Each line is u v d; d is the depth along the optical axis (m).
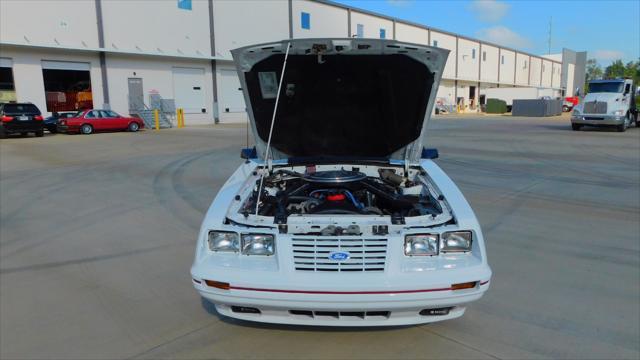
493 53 61.94
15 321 3.44
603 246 5.18
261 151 4.32
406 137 4.27
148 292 3.97
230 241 2.91
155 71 28.00
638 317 3.47
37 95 23.34
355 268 2.71
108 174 10.15
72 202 7.42
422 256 2.83
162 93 28.50
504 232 5.72
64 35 23.83
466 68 56.59
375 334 3.22
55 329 3.32
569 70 86.00
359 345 3.08
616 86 21.95
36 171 10.51
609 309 3.61
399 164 4.27
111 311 3.61
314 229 2.87
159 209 6.96
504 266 4.55
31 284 4.14
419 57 3.65
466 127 26.16
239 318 2.89
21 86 22.80
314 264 2.73
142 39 26.98
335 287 2.64
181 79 29.44
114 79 26.19
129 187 8.68
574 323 3.38
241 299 2.75
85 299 3.83
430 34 49.31
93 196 7.88
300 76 3.85
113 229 5.90
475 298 2.81
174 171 10.56
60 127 21.52
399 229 2.88
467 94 58.38
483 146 15.66
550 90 55.81
